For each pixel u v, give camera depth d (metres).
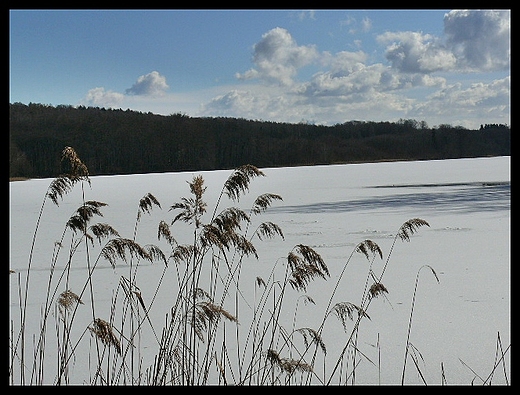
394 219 15.79
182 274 9.02
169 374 4.59
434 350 5.39
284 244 11.93
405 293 7.62
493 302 6.99
